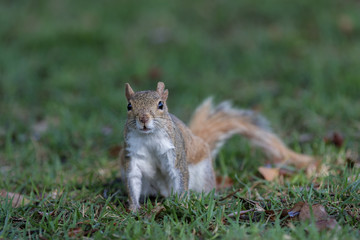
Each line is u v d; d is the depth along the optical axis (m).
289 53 16.66
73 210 7.31
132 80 15.24
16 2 23.86
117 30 19.48
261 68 15.55
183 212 7.02
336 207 6.95
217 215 6.83
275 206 7.28
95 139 11.54
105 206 7.35
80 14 21.72
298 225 6.47
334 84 13.45
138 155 7.82
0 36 19.94
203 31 19.69
